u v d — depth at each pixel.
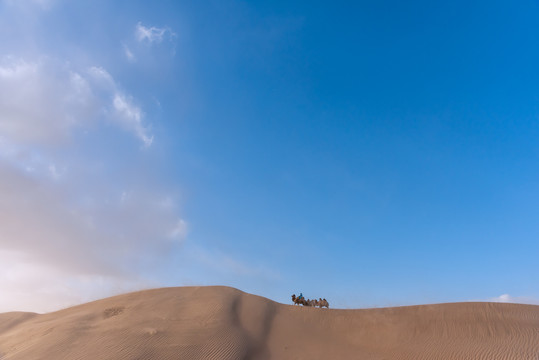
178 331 26.27
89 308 34.44
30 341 27.00
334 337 28.91
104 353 23.42
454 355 24.30
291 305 33.78
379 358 25.38
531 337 24.83
